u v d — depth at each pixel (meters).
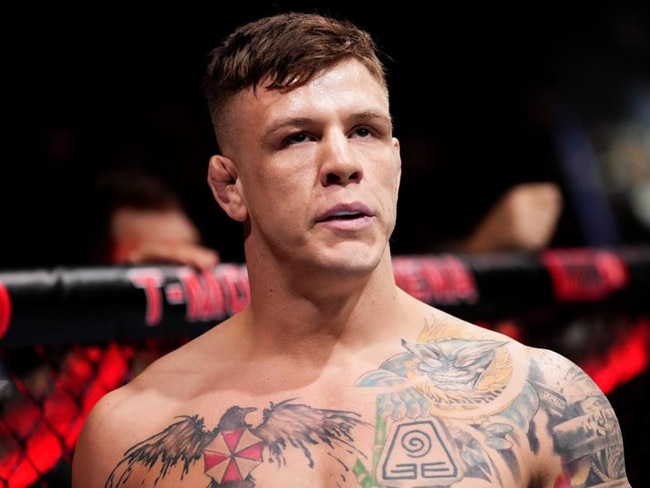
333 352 1.67
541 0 5.11
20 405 2.07
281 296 1.69
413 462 1.50
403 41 4.74
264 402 1.62
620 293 2.59
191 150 3.74
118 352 2.13
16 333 1.98
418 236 3.91
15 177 3.72
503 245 3.01
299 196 1.59
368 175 1.60
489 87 4.86
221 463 1.55
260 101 1.63
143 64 4.45
